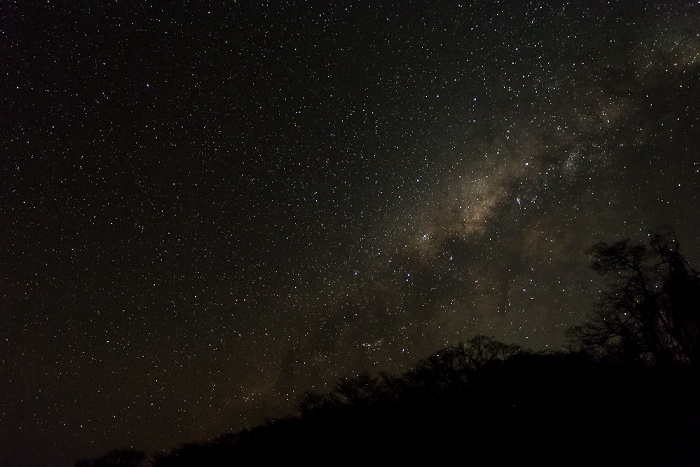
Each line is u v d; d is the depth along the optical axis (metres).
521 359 12.59
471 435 10.69
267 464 12.84
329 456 12.26
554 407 10.51
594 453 8.97
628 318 11.90
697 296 11.06
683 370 10.50
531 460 9.35
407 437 11.54
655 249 12.09
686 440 8.69
